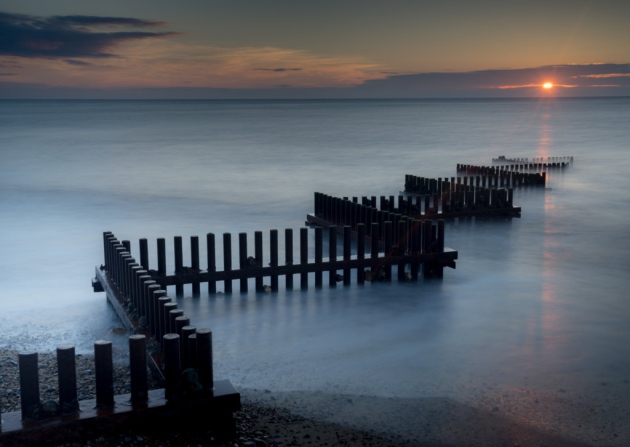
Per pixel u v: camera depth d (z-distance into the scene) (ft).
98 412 23.03
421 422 28.14
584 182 119.96
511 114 561.02
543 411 29.53
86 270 57.77
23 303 46.91
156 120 419.54
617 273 55.83
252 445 23.79
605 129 305.53
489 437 26.94
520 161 158.51
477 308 45.65
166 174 131.64
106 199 99.60
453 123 376.27
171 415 23.71
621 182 119.85
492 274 55.06
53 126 330.95
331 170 139.64
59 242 69.82
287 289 49.57
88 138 238.07
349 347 38.01
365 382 32.73
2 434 21.54
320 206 74.79
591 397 31.12
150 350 30.42
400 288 50.29
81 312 44.42
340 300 47.24
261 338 39.50
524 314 44.37
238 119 442.91
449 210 79.46
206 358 24.23
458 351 37.35
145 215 86.02
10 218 84.38
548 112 614.34
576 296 48.88
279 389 31.76
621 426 28.12
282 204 94.48
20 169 140.67
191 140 229.04
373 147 200.44
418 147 202.18
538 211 87.10
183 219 82.94
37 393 22.57
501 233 72.69
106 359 23.06
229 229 76.33
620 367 35.04
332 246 50.06
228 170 138.72
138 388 23.75
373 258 51.08
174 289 50.26
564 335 40.24
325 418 28.27
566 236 71.41
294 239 69.51
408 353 36.99
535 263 59.21
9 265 59.72
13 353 35.65
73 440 22.54
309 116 513.86
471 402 30.40
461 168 132.46
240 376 33.50
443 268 54.65
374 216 59.36
